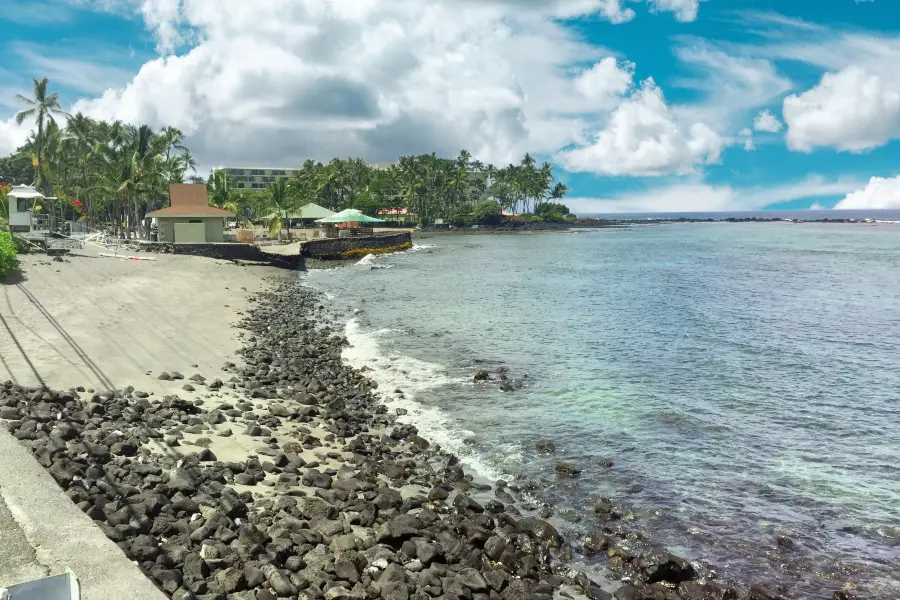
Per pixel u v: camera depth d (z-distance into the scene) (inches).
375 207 6038.4
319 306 1368.1
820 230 6958.7
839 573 356.8
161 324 914.1
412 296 1587.1
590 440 566.3
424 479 464.8
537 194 7775.6
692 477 488.7
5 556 234.5
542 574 341.7
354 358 877.8
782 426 612.7
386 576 295.0
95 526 266.7
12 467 320.8
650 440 569.0
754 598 323.9
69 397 502.3
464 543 345.4
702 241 4776.1
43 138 3026.6
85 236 2188.7
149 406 531.8
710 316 1302.9
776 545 386.9
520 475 485.4
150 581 228.1
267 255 2166.6
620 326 1173.1
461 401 678.5
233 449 462.3
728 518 422.3
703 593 328.2
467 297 1574.8
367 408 642.8
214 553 288.8
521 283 1930.4
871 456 537.0
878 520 421.7
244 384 671.8
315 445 506.9
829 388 750.5
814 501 449.7
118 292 1131.9
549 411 649.6
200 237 2230.6
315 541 326.3
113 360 672.4
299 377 738.2
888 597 333.4
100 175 2982.3
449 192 7170.3
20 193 1728.6
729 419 632.4
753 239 5054.1
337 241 2778.1
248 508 360.2
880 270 2405.3
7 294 953.5
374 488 421.7
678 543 387.9
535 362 872.3
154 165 2989.7
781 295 1665.8
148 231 2758.4
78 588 165.8
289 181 5393.7
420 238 5118.1
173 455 428.1
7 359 612.4
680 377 798.5
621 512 426.6
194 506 337.7
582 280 2039.9
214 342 866.1
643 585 334.0
